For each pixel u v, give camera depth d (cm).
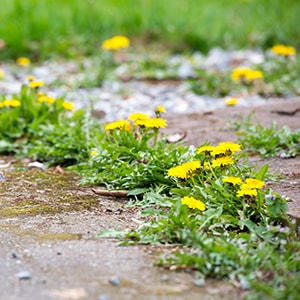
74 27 1734
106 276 480
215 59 1598
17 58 1567
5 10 1748
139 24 1814
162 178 669
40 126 873
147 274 485
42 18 1703
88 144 805
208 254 503
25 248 536
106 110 1130
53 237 565
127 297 447
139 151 718
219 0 2159
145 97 1240
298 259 496
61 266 498
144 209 642
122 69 1485
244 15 2016
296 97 1212
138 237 556
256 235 545
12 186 720
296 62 1447
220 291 461
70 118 920
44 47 1587
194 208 576
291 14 1995
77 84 1316
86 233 576
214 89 1291
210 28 1841
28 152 837
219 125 962
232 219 573
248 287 466
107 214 631
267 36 1780
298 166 747
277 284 467
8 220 610
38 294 450
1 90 1252
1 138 874
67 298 445
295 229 559
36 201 668
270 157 789
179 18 1845
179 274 486
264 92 1263
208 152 630
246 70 1173
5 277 478
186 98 1241
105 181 713
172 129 945
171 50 1723
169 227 549
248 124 916
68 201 668
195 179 646
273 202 549
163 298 448
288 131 841
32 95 946
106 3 1922
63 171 780
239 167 665
